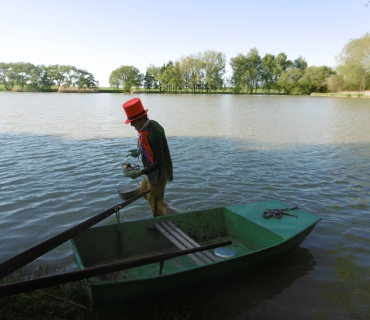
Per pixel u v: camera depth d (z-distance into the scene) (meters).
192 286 3.53
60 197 6.68
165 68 111.25
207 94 96.62
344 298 3.71
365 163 10.35
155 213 5.11
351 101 55.41
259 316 3.38
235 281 3.96
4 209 5.99
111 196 6.80
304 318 3.38
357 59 70.75
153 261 3.17
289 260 4.48
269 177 8.52
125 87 111.38
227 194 7.14
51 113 27.48
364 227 5.60
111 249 4.24
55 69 119.00
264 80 93.81
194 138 14.69
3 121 20.23
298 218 4.65
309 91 91.06
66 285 3.63
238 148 12.46
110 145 12.58
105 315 3.20
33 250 2.87
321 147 13.02
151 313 3.32
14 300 3.30
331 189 7.66
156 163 4.68
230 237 4.96
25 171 8.52
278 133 16.80
